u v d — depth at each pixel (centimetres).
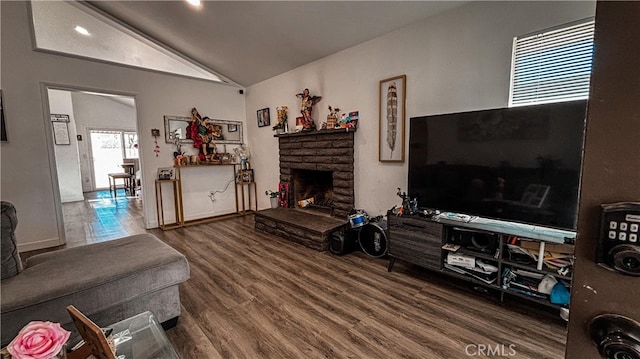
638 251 39
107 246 205
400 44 290
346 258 300
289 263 288
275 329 183
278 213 402
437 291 227
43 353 82
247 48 387
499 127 200
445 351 161
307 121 380
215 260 298
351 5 267
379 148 316
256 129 511
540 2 205
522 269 195
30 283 150
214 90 492
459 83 250
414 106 283
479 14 234
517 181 194
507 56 222
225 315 199
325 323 188
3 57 316
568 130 171
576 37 194
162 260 180
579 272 46
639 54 38
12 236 161
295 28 319
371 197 332
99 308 155
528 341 168
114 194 736
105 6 347
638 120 39
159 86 434
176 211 458
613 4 39
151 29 382
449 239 230
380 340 171
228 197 523
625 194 41
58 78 351
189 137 470
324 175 442
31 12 327
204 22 343
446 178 234
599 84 41
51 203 354
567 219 175
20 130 330
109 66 388
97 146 867
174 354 124
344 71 348
